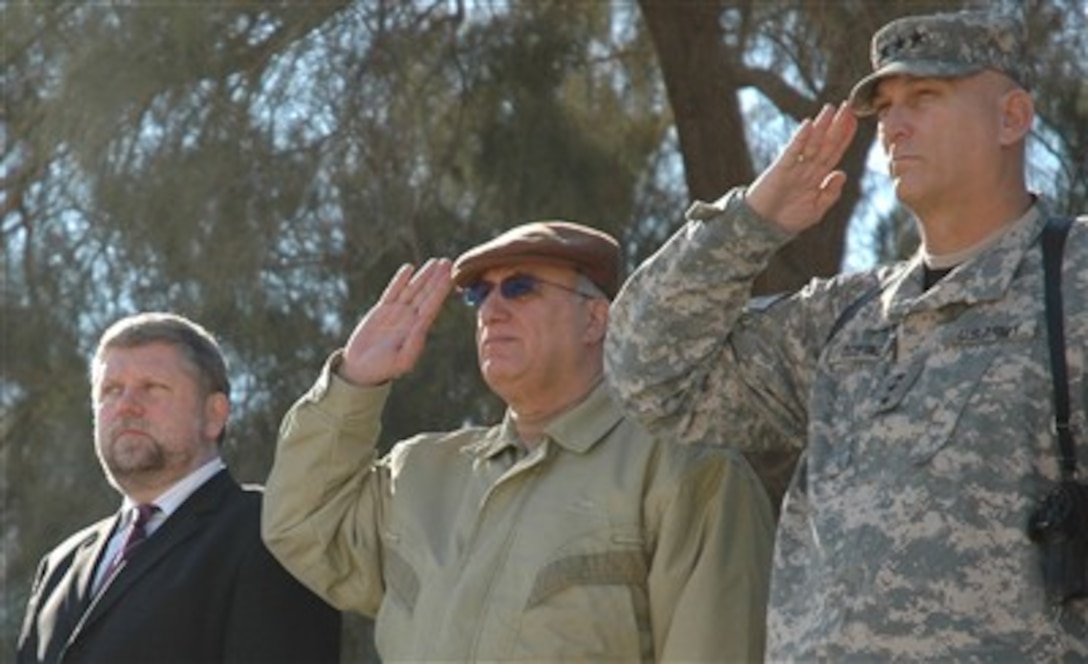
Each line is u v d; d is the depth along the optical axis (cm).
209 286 1068
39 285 1145
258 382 1085
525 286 616
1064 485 489
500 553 593
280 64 1090
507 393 618
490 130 1142
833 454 519
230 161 1068
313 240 1089
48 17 1149
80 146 1083
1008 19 535
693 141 1120
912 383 509
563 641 577
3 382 1164
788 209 537
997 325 504
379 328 635
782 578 528
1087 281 503
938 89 526
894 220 1120
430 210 1117
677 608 579
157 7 1084
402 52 1112
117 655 636
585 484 596
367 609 637
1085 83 1001
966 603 487
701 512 589
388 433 1074
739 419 561
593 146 1180
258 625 635
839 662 498
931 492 495
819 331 549
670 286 543
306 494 630
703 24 1105
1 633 1141
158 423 660
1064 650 484
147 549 651
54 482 1151
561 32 1165
